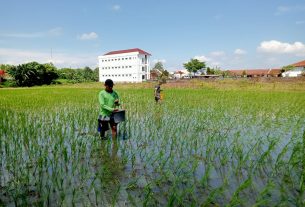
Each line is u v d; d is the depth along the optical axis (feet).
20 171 15.56
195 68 294.66
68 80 249.96
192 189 12.24
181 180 14.20
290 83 118.62
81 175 15.10
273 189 13.24
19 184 13.83
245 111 41.09
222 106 47.09
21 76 203.00
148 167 16.58
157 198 12.42
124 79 242.78
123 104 50.03
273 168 16.05
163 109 43.29
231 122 31.96
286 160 17.54
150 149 20.56
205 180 14.17
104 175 15.15
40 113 38.32
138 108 44.45
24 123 27.40
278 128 28.60
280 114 37.93
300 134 25.53
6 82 209.36
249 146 21.34
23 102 55.06
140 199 12.36
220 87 123.44
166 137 24.03
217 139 23.09
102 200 12.28
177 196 11.92
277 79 128.16
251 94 79.15
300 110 42.16
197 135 24.72
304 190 12.85
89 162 17.51
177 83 141.28
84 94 82.12
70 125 29.19
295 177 14.64
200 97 67.05
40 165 15.48
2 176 15.01
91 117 33.65
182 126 29.19
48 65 220.23
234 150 19.30
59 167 16.42
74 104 50.90
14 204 11.85
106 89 23.98
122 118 23.84
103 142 22.63
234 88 118.52
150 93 84.17
